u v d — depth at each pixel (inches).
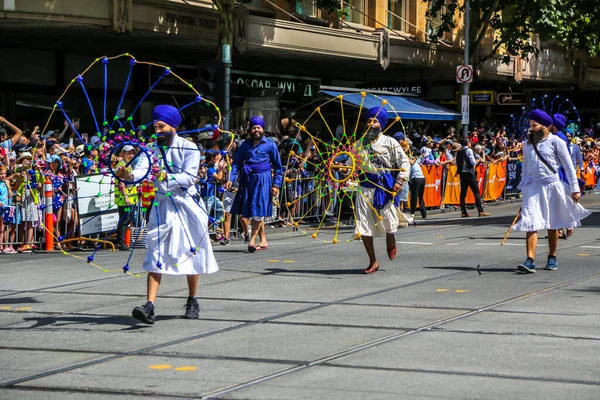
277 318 323.0
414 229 681.6
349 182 428.8
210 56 960.3
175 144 309.4
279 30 903.7
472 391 226.2
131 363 259.0
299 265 466.3
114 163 426.3
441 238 604.7
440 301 354.0
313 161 723.4
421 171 812.6
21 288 400.5
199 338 291.1
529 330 297.9
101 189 557.9
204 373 246.7
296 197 702.5
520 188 438.6
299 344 280.5
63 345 283.3
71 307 351.3
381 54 1046.4
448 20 1122.0
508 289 382.3
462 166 837.8
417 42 1114.7
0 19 678.5
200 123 890.7
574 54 1467.8
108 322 319.6
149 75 928.3
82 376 244.8
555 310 332.8
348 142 433.7
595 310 332.8
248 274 434.0
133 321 320.8
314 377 241.0
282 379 239.3
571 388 228.7
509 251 523.2
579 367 249.6
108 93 901.8
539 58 1381.6
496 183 1016.2
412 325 307.6
